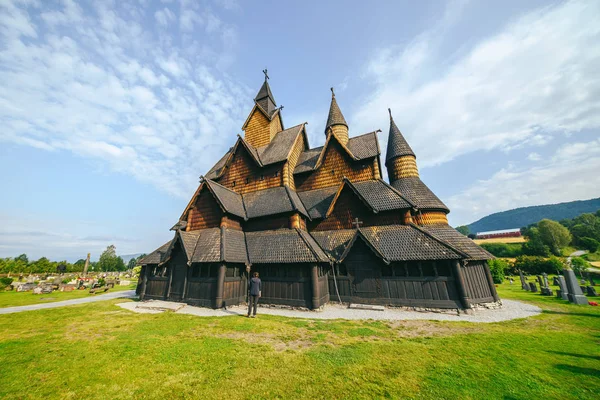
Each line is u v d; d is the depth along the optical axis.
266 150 26.70
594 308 15.00
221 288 16.08
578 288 16.72
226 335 10.10
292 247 17.33
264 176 24.09
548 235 79.50
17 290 31.97
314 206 21.77
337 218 20.16
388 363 7.25
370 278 16.66
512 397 5.46
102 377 6.55
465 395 5.54
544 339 9.23
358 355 7.84
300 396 5.58
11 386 6.14
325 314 14.34
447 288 14.86
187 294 17.28
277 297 16.69
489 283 16.47
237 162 26.00
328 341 9.32
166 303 17.25
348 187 19.97
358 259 17.22
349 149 24.22
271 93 32.91
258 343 9.07
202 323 12.06
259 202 22.09
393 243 16.59
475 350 8.23
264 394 5.67
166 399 5.54
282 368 6.97
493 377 6.33
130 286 37.97
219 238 17.89
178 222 26.45
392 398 5.46
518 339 9.30
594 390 5.66
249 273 18.47
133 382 6.28
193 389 5.91
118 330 11.00
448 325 11.62
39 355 8.09
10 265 64.06
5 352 8.38
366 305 16.03
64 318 13.75
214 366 7.14
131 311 15.78
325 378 6.37
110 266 105.25
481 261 16.86
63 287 32.03
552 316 13.07
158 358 7.73
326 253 18.03
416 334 10.22
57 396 5.71
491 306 15.62
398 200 18.34
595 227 101.00
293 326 11.46
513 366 6.95
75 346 8.91
